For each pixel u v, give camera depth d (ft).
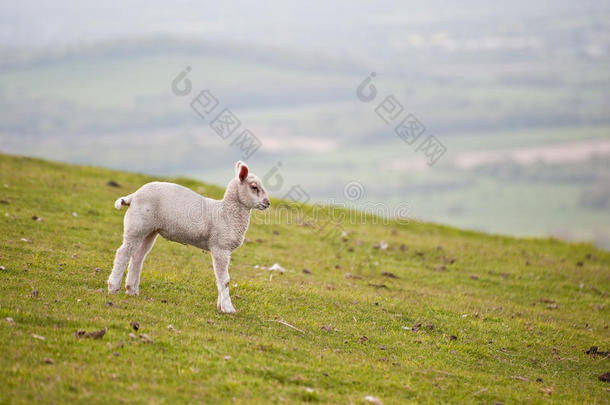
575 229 484.74
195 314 42.14
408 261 75.82
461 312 54.95
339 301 52.70
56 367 29.99
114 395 28.53
